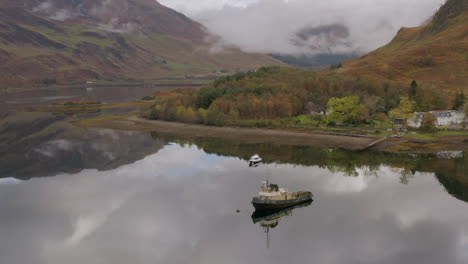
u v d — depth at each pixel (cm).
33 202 8500
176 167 11294
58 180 10200
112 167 11475
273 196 7588
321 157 11906
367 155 11862
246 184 9381
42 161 12344
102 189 9331
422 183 8888
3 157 12950
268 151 13062
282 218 7219
